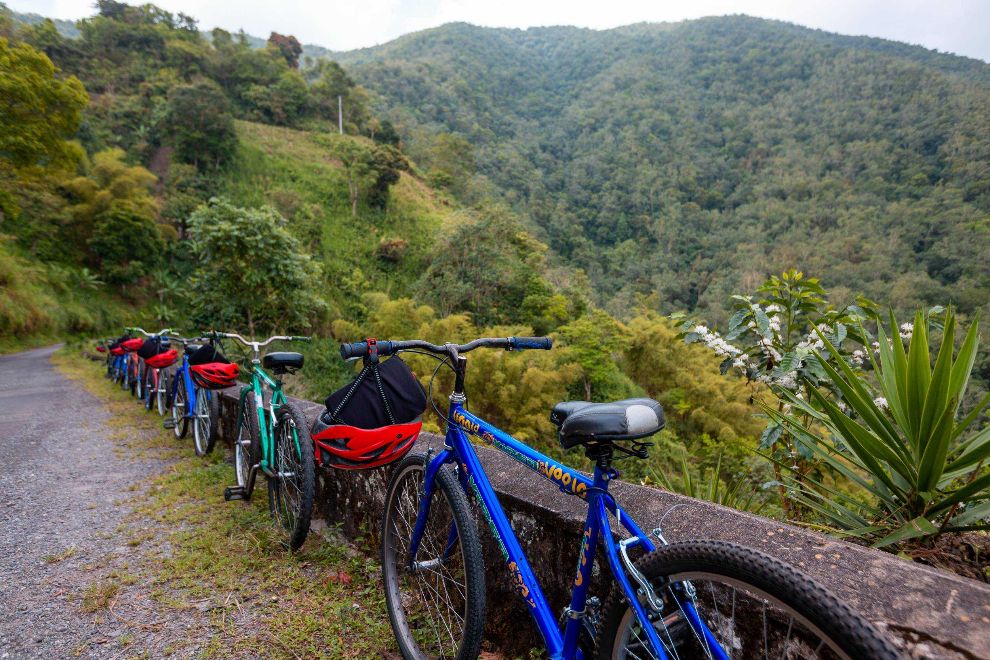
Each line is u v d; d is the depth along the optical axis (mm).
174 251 49906
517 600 1925
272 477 3041
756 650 1208
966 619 1028
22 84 23906
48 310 34562
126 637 2115
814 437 2631
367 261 48094
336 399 2184
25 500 3918
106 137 62719
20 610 2352
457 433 1848
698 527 1531
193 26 95438
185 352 5367
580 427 1292
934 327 2916
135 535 3123
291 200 53562
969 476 2281
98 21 85688
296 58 103875
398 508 2135
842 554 1302
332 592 2422
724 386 16391
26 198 42344
